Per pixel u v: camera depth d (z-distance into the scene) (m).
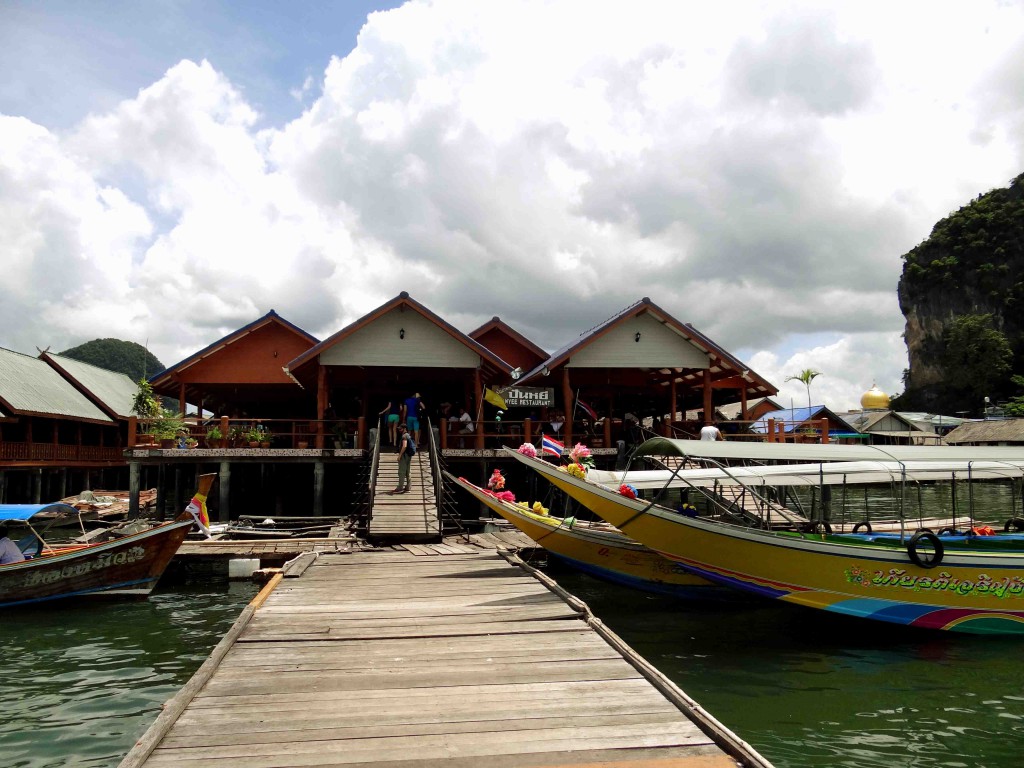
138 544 12.21
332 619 8.28
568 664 6.61
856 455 10.87
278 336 25.92
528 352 28.14
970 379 68.75
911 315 81.81
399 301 21.92
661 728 5.14
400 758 4.66
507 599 9.36
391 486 17.66
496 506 13.82
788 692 7.93
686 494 14.39
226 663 6.64
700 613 11.54
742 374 23.44
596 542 12.55
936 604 10.05
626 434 22.47
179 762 4.59
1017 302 69.69
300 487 27.47
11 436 33.56
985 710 7.45
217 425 23.69
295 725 5.18
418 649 7.11
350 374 24.67
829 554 9.80
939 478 12.54
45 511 12.60
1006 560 10.06
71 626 10.69
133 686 8.14
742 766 4.55
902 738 6.77
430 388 27.72
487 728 5.13
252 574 13.64
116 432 39.31
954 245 76.56
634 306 22.91
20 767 6.17
